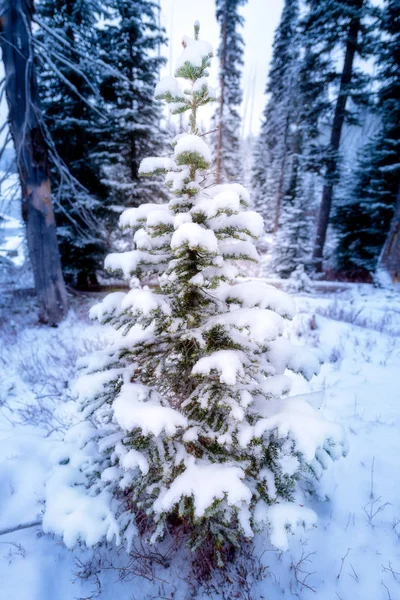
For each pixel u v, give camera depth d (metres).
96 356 1.79
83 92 8.60
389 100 10.45
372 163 11.90
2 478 2.66
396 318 6.70
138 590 1.90
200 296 1.85
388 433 3.15
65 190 8.44
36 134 6.01
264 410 1.63
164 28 8.93
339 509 2.34
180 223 1.42
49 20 7.94
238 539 2.05
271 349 1.85
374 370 4.64
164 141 9.51
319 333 5.95
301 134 18.08
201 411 1.70
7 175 5.82
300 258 12.73
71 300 8.33
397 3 9.48
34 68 5.81
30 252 6.57
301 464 1.75
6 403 4.02
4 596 1.86
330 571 1.95
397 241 9.59
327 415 3.43
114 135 9.05
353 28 11.46
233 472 1.42
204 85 1.51
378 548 2.06
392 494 2.44
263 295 1.60
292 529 1.51
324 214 13.52
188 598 1.84
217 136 17.72
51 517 1.70
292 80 14.08
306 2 12.55
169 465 1.65
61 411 3.74
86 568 1.99
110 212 9.05
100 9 7.91
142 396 1.51
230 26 17.03
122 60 8.68
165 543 2.09
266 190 25.36
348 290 10.03
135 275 1.73
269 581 1.91
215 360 1.43
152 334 1.91
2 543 2.18
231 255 1.70
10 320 6.93
